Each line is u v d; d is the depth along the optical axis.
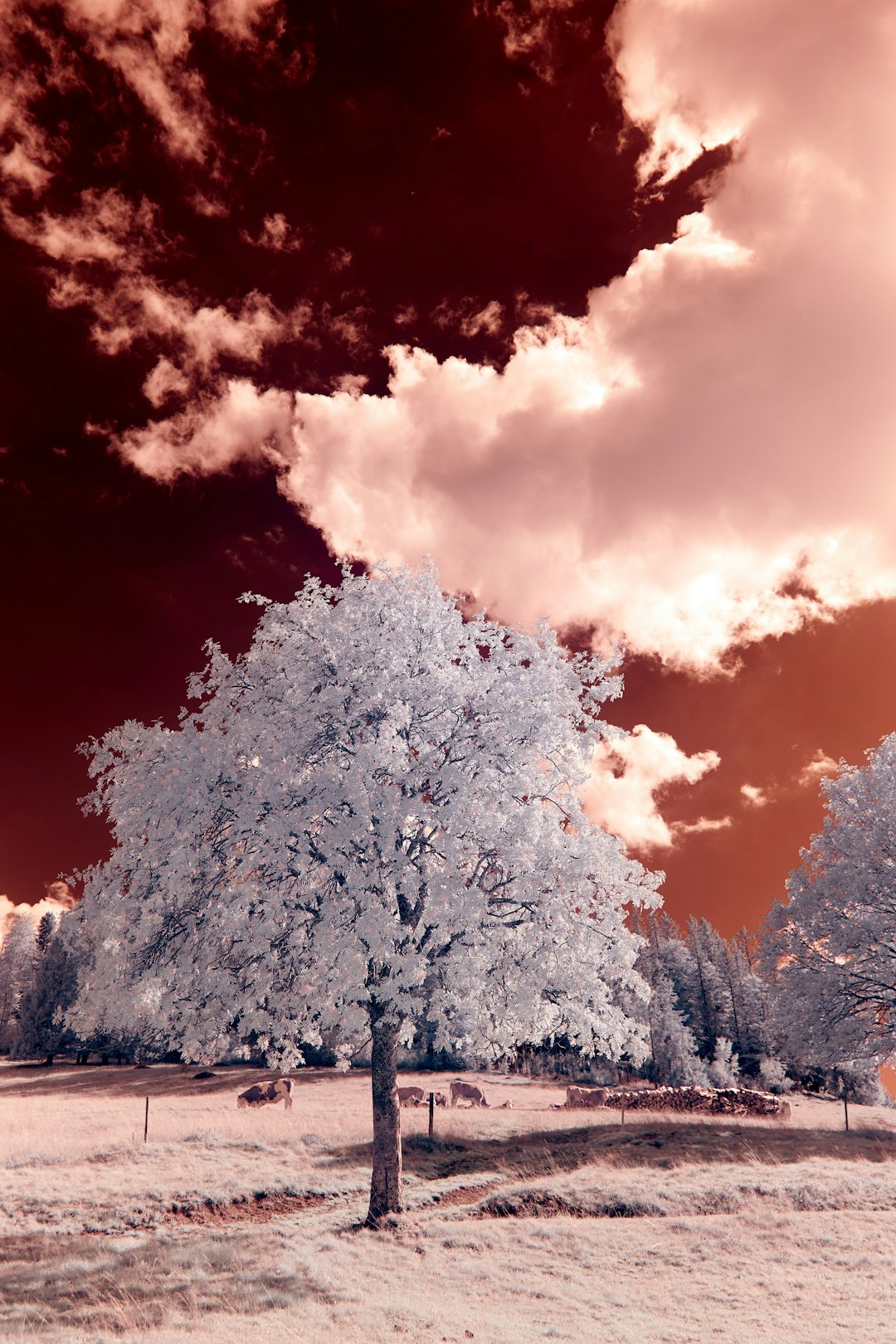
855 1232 14.47
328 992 13.64
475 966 13.87
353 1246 13.75
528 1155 21.77
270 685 15.97
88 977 14.07
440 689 15.91
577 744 16.36
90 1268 12.55
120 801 14.50
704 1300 11.12
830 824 35.88
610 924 15.03
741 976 97.88
